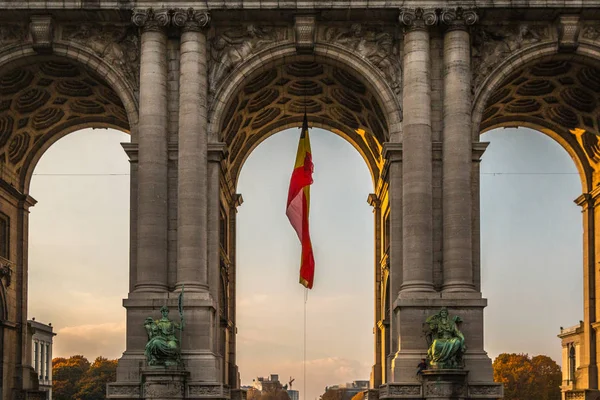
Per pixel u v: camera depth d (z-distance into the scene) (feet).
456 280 163.84
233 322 211.00
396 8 170.09
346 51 172.86
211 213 169.78
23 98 193.47
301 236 177.78
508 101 200.34
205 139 169.78
